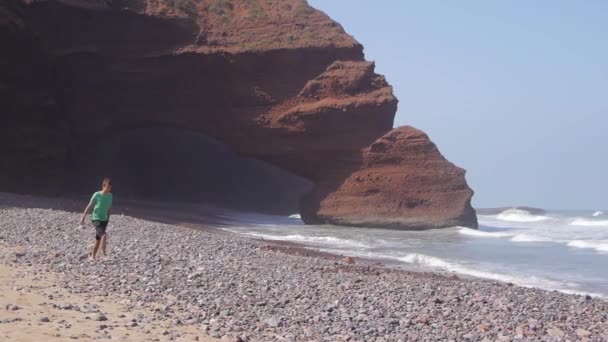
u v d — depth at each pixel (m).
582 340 11.46
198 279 14.70
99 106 51.56
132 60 51.09
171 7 52.59
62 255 16.58
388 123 52.97
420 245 34.53
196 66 51.66
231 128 52.72
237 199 69.38
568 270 24.16
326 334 10.59
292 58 52.94
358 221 49.44
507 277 21.92
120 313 10.62
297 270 18.34
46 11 48.09
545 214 99.31
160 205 55.09
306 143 52.03
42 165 48.44
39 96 48.16
